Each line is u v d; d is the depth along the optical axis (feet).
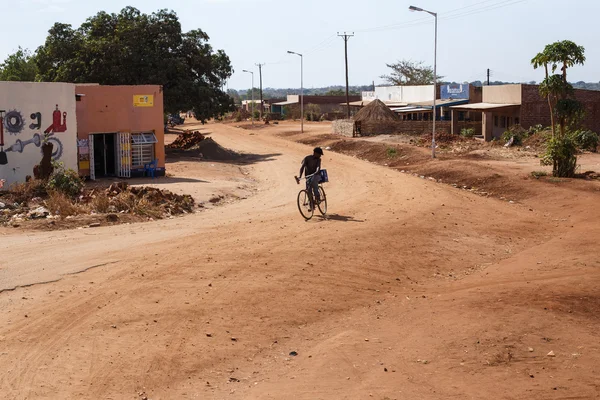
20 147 84.58
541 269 43.37
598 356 27.43
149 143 102.27
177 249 46.55
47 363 26.43
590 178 87.15
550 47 87.45
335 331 31.55
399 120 199.62
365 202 72.18
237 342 29.58
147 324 31.22
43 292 35.88
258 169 124.57
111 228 56.29
